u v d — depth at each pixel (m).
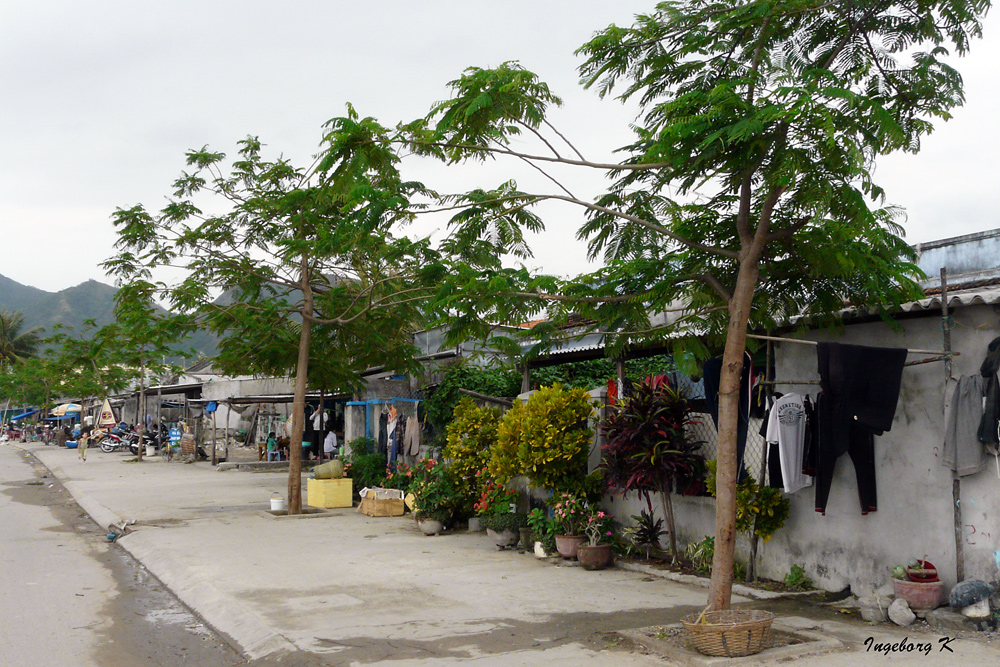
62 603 8.15
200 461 29.69
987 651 5.61
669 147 5.38
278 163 14.31
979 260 9.66
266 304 14.95
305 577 8.88
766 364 8.30
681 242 6.48
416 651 5.98
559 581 8.57
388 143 6.35
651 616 6.95
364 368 16.55
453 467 12.34
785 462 7.49
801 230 6.11
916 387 6.95
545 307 6.62
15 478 25.42
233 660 6.20
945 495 6.67
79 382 49.09
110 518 14.41
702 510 8.98
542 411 9.68
